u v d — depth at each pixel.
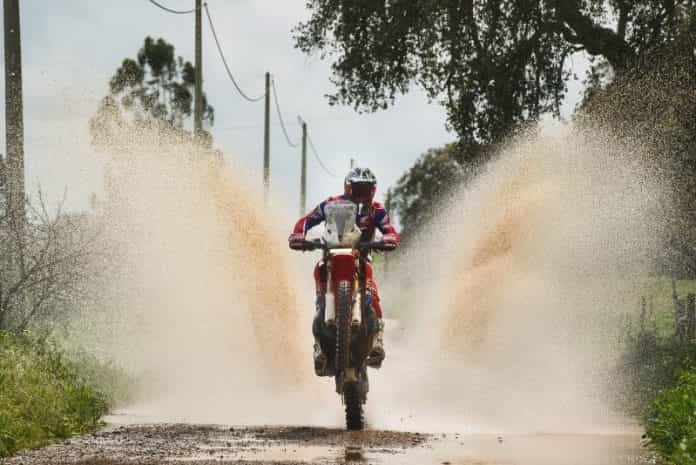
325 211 31.47
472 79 73.19
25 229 43.56
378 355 32.03
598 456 26.03
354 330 30.64
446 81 74.56
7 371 31.72
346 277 30.41
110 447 26.38
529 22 74.56
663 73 63.06
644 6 71.81
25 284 42.66
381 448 26.52
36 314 44.19
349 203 31.36
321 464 23.67
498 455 25.70
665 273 65.94
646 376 45.38
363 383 31.92
